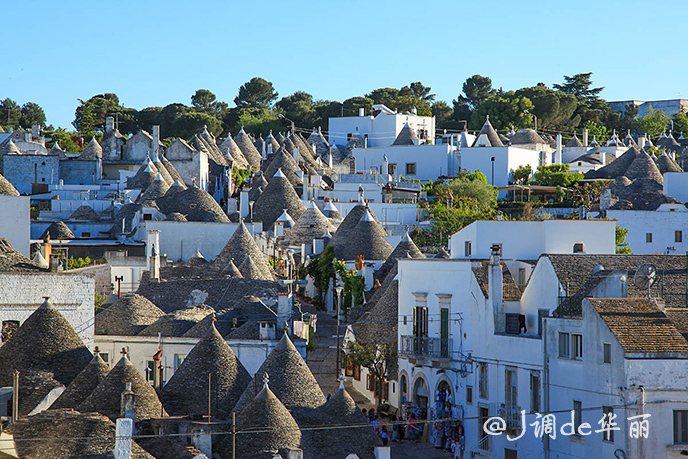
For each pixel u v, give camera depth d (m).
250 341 68.88
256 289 85.62
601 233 76.31
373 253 109.56
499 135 194.62
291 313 74.31
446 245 122.25
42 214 132.38
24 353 57.88
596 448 55.12
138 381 52.84
